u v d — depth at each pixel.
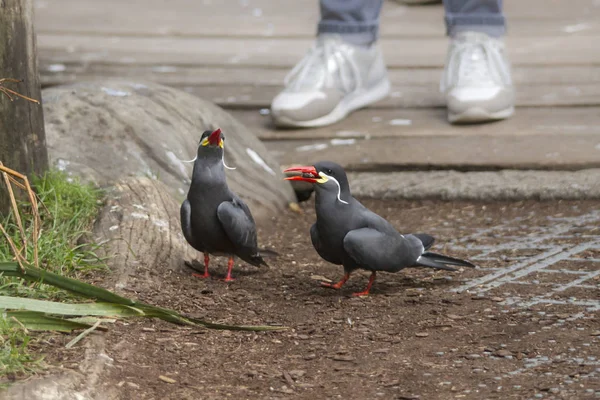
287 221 11.91
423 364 6.98
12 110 9.33
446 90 14.47
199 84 16.38
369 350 7.29
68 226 9.41
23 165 9.51
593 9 22.39
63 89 12.12
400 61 17.61
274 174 12.72
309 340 7.52
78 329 7.18
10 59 9.23
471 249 10.21
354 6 14.78
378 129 14.34
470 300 8.46
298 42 19.55
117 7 23.92
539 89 15.60
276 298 8.62
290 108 14.21
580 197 11.80
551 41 18.83
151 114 11.86
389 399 6.39
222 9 23.84
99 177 10.66
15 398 5.92
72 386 6.21
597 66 16.70
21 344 6.73
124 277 8.73
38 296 7.93
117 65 17.34
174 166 11.34
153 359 6.96
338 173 8.42
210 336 7.54
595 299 8.33
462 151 13.36
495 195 12.11
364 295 8.66
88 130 11.30
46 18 22.12
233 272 9.53
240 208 8.93
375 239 8.36
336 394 6.48
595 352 7.06
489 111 14.05
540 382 6.55
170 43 19.33
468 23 14.45
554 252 9.86
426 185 12.50
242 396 6.43
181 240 9.77
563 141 13.41
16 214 7.05
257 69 17.28
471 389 6.50
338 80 14.74
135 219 9.83
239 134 12.88
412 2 24.06
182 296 8.48
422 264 8.68
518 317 7.93
